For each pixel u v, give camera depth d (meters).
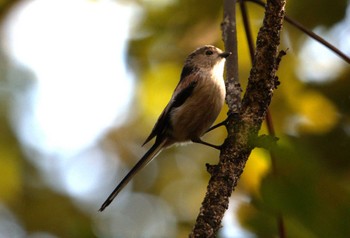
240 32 11.44
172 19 11.84
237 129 5.41
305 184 2.77
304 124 9.64
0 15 14.63
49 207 13.96
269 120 5.91
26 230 13.55
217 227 5.16
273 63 5.40
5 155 14.17
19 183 14.09
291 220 2.81
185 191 12.67
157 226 10.53
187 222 9.46
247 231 3.56
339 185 2.78
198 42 11.50
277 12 5.36
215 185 5.31
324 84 10.34
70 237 3.78
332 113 9.45
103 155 14.58
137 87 12.79
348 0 10.84
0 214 13.64
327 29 11.06
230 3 7.69
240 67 11.44
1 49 14.84
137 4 12.36
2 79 14.77
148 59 12.43
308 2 10.95
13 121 14.54
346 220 2.68
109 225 4.00
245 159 5.38
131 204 13.06
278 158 2.87
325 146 5.45
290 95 10.45
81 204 14.11
